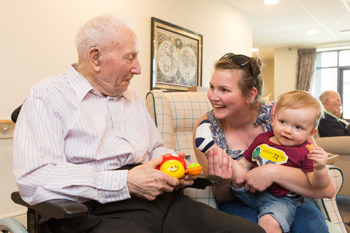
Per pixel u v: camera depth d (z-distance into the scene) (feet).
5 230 3.63
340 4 16.07
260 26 20.18
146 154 4.22
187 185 3.68
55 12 8.12
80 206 2.58
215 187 4.24
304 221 3.67
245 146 4.43
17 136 3.26
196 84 13.71
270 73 33.22
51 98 3.43
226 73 3.81
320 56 27.04
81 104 3.66
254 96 4.00
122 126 3.98
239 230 3.05
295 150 3.78
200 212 3.45
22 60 7.43
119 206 3.32
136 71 3.91
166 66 12.00
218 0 15.17
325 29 20.97
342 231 4.50
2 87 7.07
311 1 15.64
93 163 3.53
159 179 3.22
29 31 7.55
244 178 3.82
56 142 3.27
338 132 11.01
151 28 11.26
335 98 12.64
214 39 14.99
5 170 7.27
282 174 3.60
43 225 3.19
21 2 7.36
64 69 8.42
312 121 3.72
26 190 3.01
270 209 3.62
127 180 3.20
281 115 3.82
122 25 3.74
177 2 12.61
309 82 25.76
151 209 3.40
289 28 20.68
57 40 8.20
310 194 3.65
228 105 3.88
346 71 26.07
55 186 2.90
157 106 5.32
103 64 3.68
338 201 10.56
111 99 4.00
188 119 5.55
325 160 3.23
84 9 8.90
